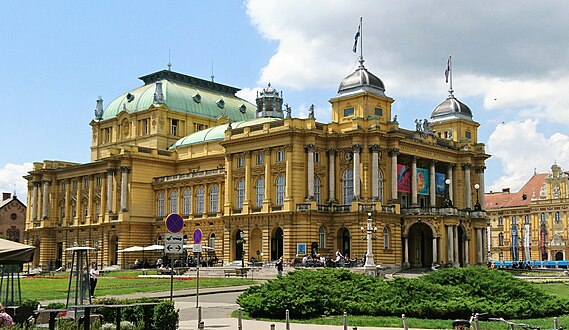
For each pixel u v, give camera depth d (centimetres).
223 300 5234
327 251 9969
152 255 12519
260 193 10494
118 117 14312
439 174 11681
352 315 3747
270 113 13700
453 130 12550
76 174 13762
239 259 10762
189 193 12144
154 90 14125
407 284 3853
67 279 8569
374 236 9662
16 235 18450
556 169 17450
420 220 10131
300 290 3853
